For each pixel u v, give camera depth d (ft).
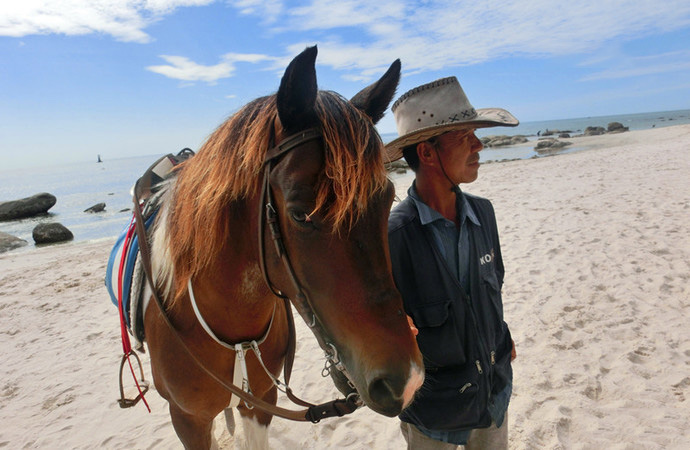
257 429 5.78
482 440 5.08
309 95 3.16
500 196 32.53
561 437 7.80
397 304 3.20
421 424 4.44
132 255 5.67
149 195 5.96
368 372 3.02
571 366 9.89
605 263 15.89
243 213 3.78
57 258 28.89
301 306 3.44
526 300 13.56
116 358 12.95
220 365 4.78
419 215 4.39
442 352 4.29
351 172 2.89
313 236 3.06
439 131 4.17
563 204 26.81
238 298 4.24
